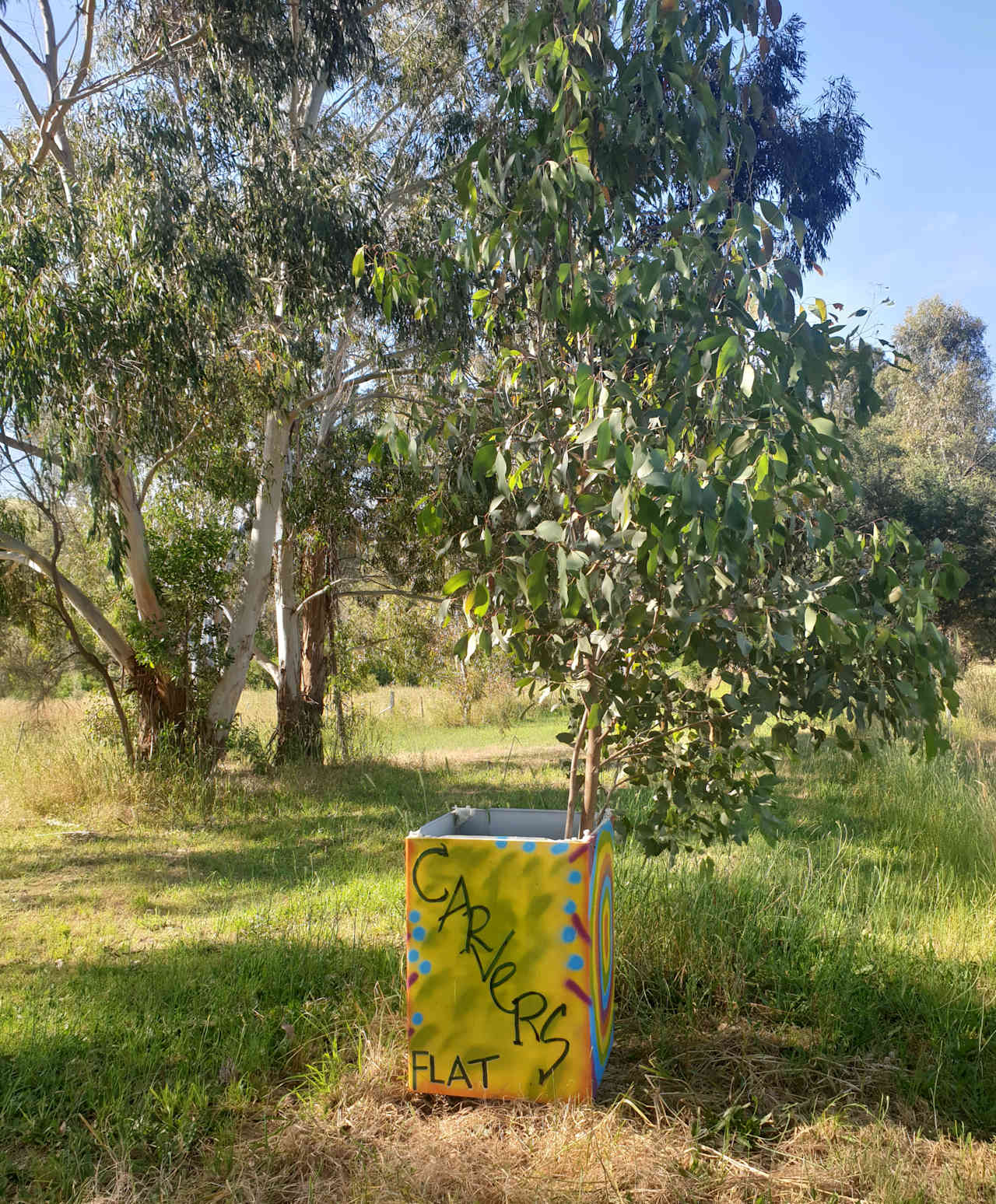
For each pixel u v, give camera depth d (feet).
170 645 36.55
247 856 26.96
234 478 38.09
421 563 46.09
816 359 9.66
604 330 10.71
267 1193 9.30
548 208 10.19
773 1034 12.64
